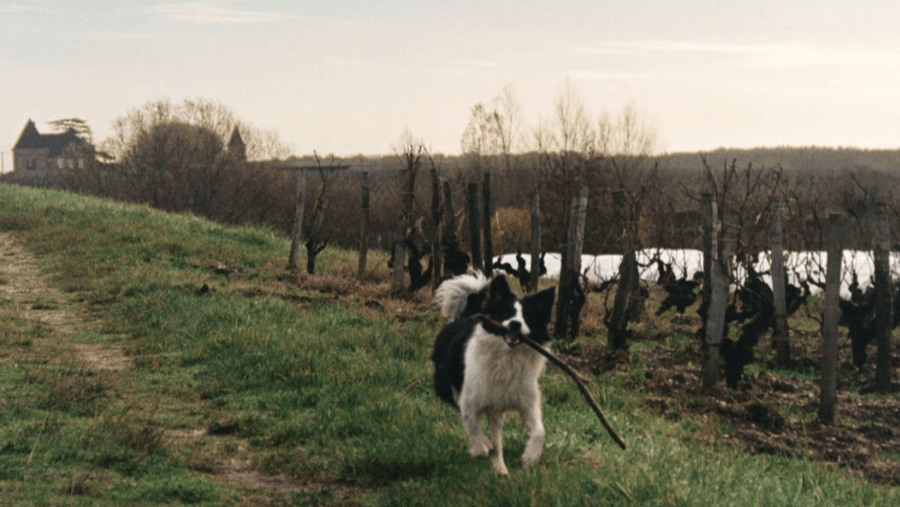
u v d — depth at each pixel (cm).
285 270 1750
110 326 1298
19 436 693
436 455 696
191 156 4288
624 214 1319
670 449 781
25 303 1452
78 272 1681
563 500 567
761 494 626
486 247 1553
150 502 603
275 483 692
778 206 1290
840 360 1312
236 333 1148
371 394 897
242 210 4138
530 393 667
